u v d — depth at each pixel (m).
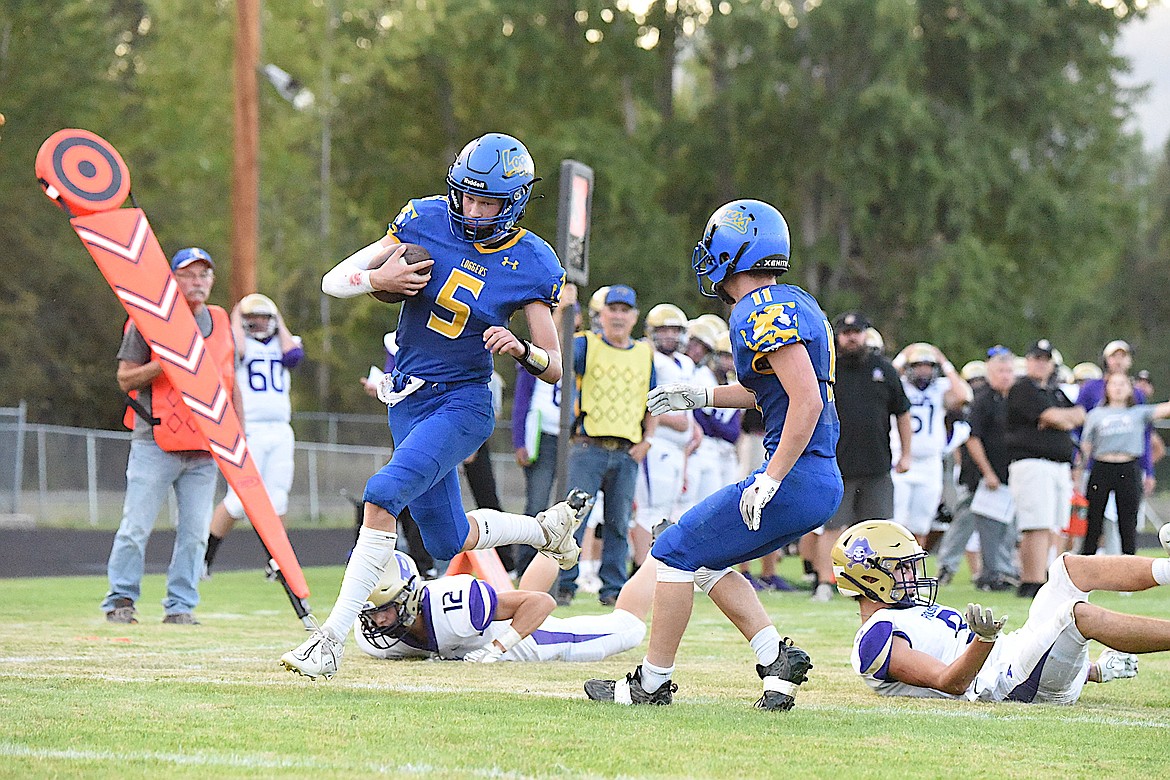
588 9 129.38
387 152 144.12
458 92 139.75
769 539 16.50
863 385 37.28
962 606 37.00
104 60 117.12
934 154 123.75
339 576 45.59
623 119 139.50
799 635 28.23
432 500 19.33
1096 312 161.88
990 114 131.38
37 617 29.53
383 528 17.81
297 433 88.44
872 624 18.94
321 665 17.33
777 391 16.39
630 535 42.34
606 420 34.62
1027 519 40.81
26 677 18.73
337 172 141.88
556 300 18.69
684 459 40.69
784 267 16.47
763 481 15.95
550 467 37.91
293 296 123.88
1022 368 55.09
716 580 17.06
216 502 75.25
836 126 121.06
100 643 23.89
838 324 37.31
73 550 57.34
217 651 22.73
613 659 22.95
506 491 92.19
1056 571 18.39
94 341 112.94
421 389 18.72
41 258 109.19
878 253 131.25
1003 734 15.67
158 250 24.09
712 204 136.12
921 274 123.12
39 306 110.50
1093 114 131.38
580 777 12.70
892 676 18.78
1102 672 20.16
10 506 72.44
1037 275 136.00
